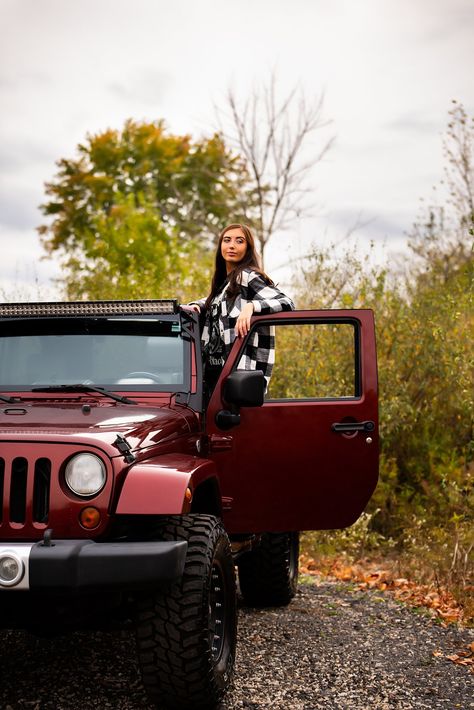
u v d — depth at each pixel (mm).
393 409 8562
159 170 33750
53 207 35000
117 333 4449
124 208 16344
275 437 4383
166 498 3264
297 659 4422
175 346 4449
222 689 3578
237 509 4387
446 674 4199
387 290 9289
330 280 9445
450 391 8992
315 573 7070
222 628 3750
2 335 4465
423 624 5223
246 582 5477
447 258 10094
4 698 3727
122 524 3484
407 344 8961
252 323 4512
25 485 3303
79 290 10648
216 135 16266
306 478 4387
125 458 3340
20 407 3834
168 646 3340
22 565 3078
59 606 3287
